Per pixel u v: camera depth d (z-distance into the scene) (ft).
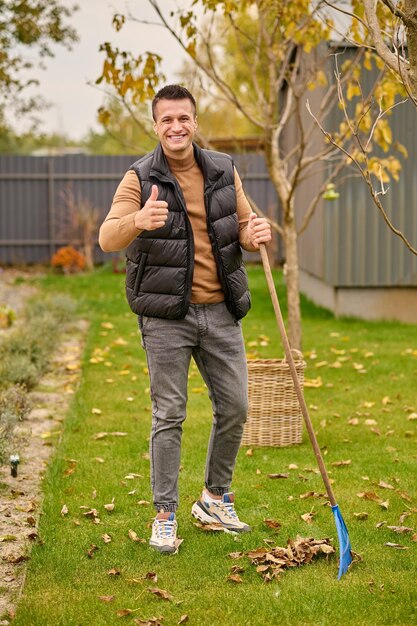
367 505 14.93
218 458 13.65
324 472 12.46
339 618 10.90
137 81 22.15
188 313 12.92
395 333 32.89
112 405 22.25
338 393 23.43
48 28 51.39
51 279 53.57
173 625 10.78
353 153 25.93
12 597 11.60
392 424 20.30
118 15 21.97
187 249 12.66
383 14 16.70
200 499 14.07
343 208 35.60
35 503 15.01
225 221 12.91
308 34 23.84
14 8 49.98
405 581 11.87
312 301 42.29
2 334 32.76
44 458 17.95
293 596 11.44
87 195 62.49
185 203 12.75
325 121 34.01
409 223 35.58
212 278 12.96
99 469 16.96
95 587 11.82
